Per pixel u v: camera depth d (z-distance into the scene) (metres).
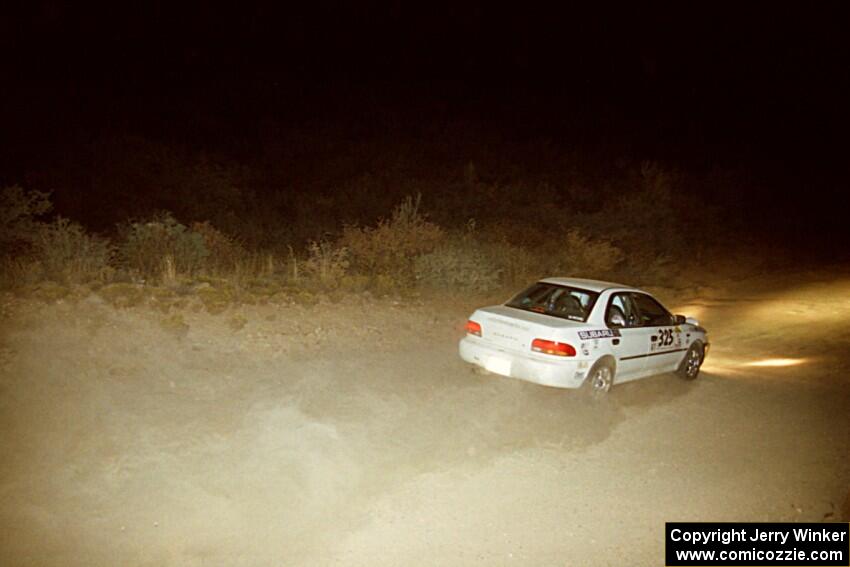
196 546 4.86
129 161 20.61
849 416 8.59
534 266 16.89
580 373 8.02
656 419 8.08
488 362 8.36
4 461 5.87
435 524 5.30
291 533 5.09
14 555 4.62
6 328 8.77
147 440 6.46
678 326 9.69
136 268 12.24
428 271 14.01
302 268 13.62
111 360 8.40
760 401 9.12
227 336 9.71
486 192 25.62
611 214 24.94
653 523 5.50
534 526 5.35
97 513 5.20
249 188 23.70
